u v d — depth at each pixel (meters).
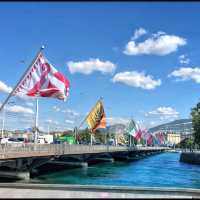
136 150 163.50
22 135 150.75
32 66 38.06
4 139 92.75
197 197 13.44
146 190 13.94
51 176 65.38
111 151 115.25
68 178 63.34
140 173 82.19
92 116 93.06
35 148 57.28
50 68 38.50
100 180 62.12
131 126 147.88
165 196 13.49
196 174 81.94
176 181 64.19
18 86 37.84
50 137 136.00
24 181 54.25
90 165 109.38
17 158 51.53
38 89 38.19
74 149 78.06
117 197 13.09
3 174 55.41
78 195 13.28
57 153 67.38
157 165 121.81
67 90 39.28
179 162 148.00
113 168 98.75
